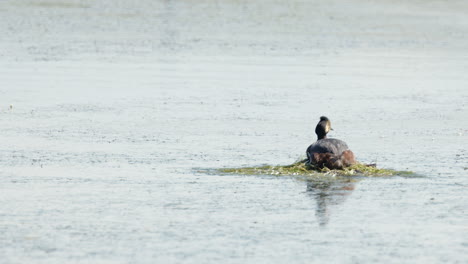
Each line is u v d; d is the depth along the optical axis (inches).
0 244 1647.4
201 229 1764.3
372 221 1846.7
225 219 1845.5
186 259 1571.1
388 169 2423.7
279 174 2319.1
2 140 2839.6
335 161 2356.1
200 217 1860.2
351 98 4013.3
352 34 7022.6
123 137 2935.5
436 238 1723.7
